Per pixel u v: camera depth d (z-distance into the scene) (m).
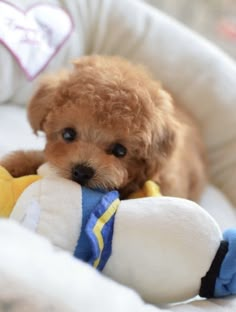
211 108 0.57
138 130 0.34
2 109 0.52
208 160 0.57
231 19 0.77
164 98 0.37
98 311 0.22
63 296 0.21
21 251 0.22
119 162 0.34
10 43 0.49
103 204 0.29
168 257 0.28
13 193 0.30
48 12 0.53
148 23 0.59
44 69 0.53
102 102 0.33
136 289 0.29
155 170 0.37
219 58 0.58
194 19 0.80
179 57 0.58
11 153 0.38
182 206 0.29
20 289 0.21
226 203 0.52
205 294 0.30
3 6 0.49
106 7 0.59
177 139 0.38
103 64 0.36
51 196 0.29
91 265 0.28
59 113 0.34
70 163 0.33
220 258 0.29
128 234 0.28
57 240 0.28
